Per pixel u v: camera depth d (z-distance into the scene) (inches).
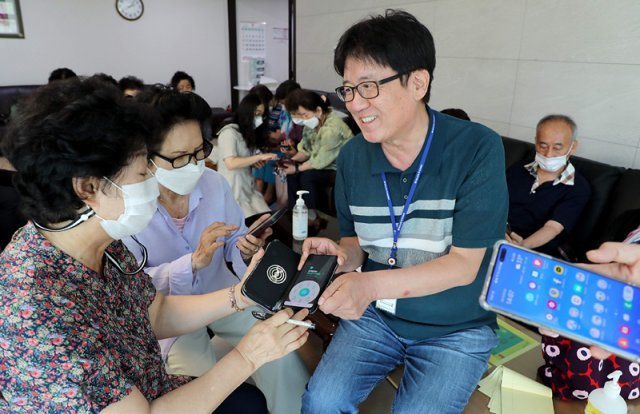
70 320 28.0
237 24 266.7
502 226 44.3
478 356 47.5
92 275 31.8
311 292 39.8
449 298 48.1
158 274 56.2
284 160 133.9
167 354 58.5
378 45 38.7
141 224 33.5
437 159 44.9
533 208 87.2
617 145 95.0
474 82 122.1
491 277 35.1
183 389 34.7
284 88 153.3
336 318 63.2
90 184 29.4
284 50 289.3
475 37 119.3
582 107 99.7
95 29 227.1
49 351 26.8
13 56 209.5
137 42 240.5
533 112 109.6
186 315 46.1
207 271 63.4
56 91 29.1
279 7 277.6
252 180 129.2
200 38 259.4
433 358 47.3
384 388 66.7
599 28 93.6
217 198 65.0
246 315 63.8
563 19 99.4
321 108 129.8
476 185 43.3
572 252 82.4
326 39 176.6
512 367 64.9
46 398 27.5
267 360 37.2
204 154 56.7
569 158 88.7
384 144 46.5
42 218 29.1
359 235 52.1
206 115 54.3
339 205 55.2
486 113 120.9
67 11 217.5
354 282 38.6
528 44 107.3
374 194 49.2
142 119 31.1
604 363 54.4
